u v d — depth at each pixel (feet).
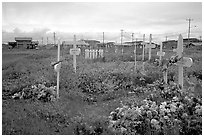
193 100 29.07
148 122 25.53
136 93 37.63
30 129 24.98
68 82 41.45
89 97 36.99
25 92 35.24
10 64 44.52
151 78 43.09
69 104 33.01
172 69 44.65
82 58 67.82
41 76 41.57
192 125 25.22
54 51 59.57
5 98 33.88
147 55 72.23
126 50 96.12
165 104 28.43
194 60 46.68
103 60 65.21
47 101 33.42
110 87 40.57
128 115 26.35
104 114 29.66
